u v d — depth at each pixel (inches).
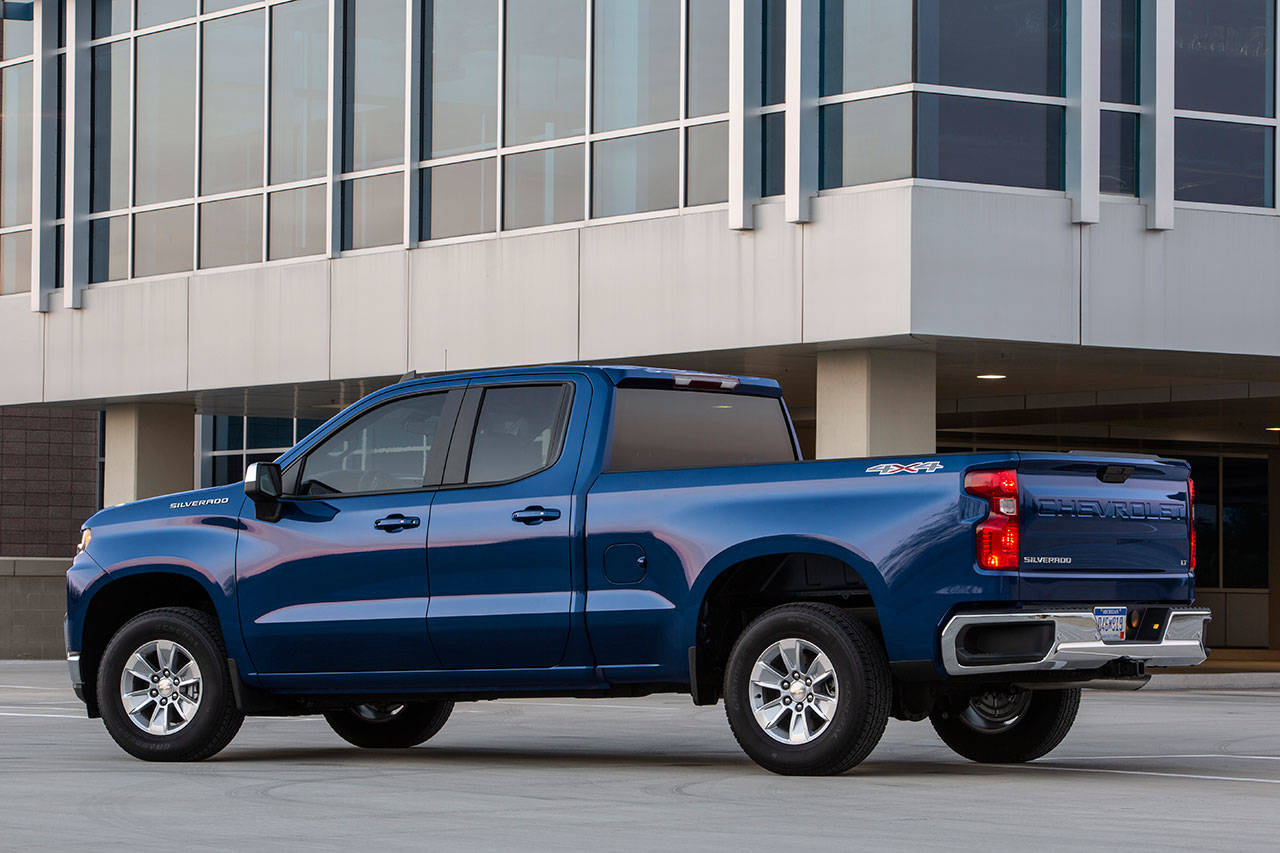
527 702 940.0
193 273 1380.4
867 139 1052.5
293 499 587.2
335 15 1309.1
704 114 1128.2
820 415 1102.4
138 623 596.4
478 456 565.6
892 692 515.2
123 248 1434.5
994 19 1055.6
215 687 585.0
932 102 1037.8
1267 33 1128.2
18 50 1504.7
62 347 1450.5
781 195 1089.4
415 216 1263.5
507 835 407.8
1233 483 1891.0
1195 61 1108.5
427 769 561.6
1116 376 1240.8
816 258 1061.8
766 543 519.8
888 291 1030.4
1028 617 497.7
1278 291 1114.1
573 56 1198.3
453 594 557.6
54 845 393.7
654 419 566.3
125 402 1472.7
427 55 1270.9
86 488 2253.9
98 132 1455.5
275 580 580.4
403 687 566.9
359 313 1282.0
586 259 1168.2
